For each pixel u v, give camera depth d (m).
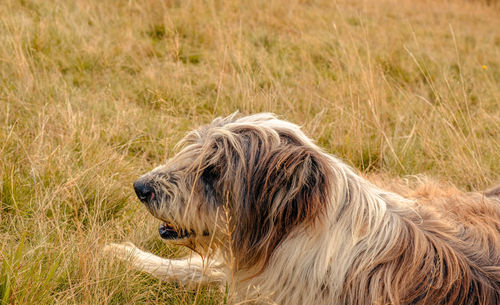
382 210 2.97
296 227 2.80
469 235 3.08
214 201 2.92
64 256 3.22
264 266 2.90
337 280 2.79
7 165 4.07
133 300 3.20
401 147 5.59
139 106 5.96
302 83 6.88
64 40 7.17
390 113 6.40
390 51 8.80
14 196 3.81
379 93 6.52
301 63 8.05
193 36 8.44
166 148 4.73
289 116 5.78
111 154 4.61
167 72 6.71
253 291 3.06
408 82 7.92
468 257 2.91
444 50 10.01
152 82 6.45
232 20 9.48
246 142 2.90
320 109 6.22
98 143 4.80
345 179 2.95
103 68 6.83
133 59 7.20
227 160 2.84
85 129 5.00
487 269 2.85
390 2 14.09
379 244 2.85
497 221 3.29
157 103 6.05
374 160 5.44
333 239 2.81
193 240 3.12
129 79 6.70
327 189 2.76
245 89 6.09
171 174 2.96
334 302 2.81
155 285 3.48
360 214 2.88
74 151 4.60
